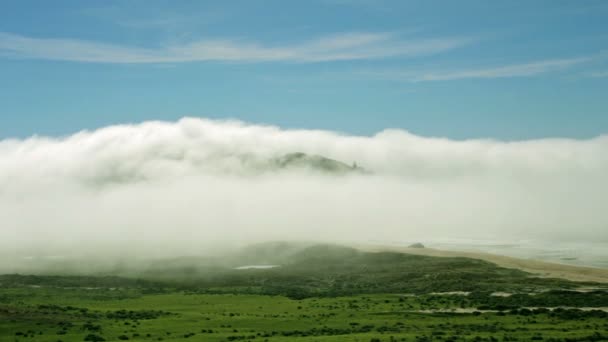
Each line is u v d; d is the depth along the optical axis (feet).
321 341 457.68
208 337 498.28
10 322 547.90
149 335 509.76
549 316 598.75
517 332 502.38
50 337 494.18
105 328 542.98
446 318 597.52
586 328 520.42
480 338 468.34
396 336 479.82
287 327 556.51
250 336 499.51
